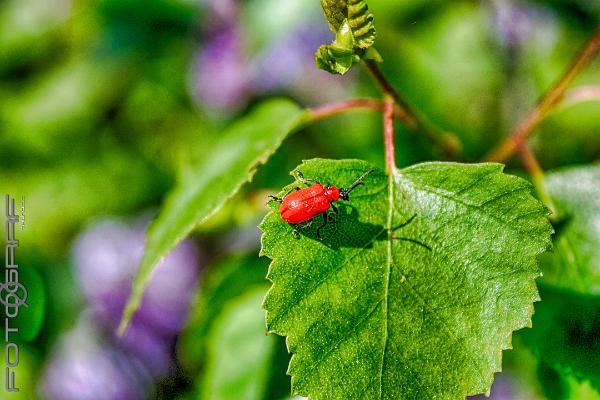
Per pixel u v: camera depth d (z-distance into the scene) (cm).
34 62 39
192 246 31
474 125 32
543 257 21
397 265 19
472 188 20
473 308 19
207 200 22
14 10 39
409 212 20
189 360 27
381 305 19
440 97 32
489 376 19
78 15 37
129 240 35
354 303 19
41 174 37
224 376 25
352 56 20
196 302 27
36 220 36
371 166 20
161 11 34
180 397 30
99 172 36
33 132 37
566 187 22
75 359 32
